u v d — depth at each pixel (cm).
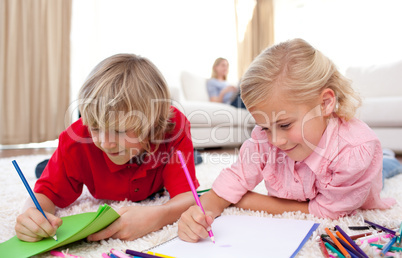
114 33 349
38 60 298
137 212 69
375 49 398
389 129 223
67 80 315
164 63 383
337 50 425
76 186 89
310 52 75
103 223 61
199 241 60
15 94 287
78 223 67
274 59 72
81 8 329
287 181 83
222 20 435
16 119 288
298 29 457
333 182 75
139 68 77
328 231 62
